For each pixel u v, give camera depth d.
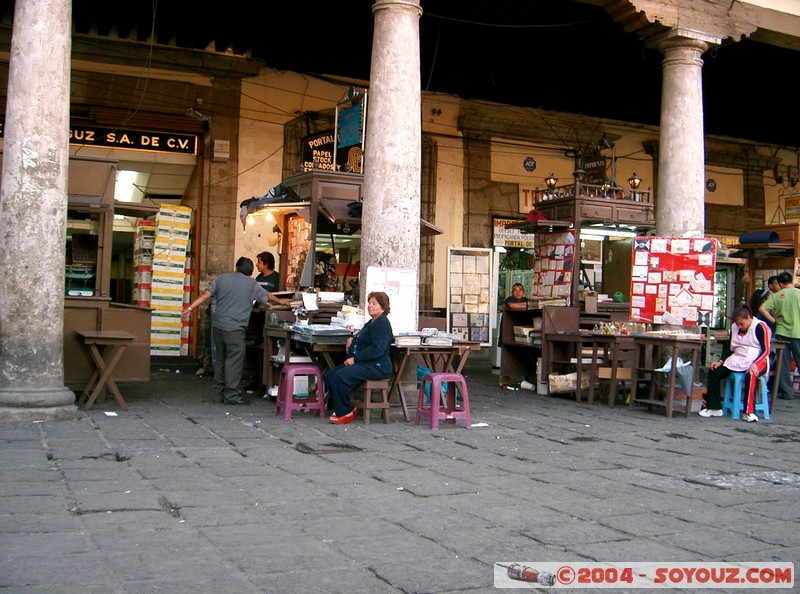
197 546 3.86
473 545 4.04
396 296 8.50
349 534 4.16
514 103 16.22
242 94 13.96
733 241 18.72
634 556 3.97
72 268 8.52
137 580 3.36
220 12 12.09
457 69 14.91
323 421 7.97
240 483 5.16
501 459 6.35
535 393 11.30
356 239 11.73
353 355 8.07
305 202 10.28
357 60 14.29
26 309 7.21
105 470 5.38
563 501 5.04
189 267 13.73
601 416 9.19
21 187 7.23
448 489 5.23
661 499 5.21
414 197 8.69
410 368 8.73
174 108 13.49
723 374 9.61
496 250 16.20
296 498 4.84
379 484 5.31
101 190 8.61
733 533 4.48
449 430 7.69
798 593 3.54
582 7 12.12
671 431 8.26
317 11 12.18
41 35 7.29
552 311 11.09
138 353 8.65
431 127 15.79
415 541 4.07
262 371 9.89
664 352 10.51
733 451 7.20
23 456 5.70
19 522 4.13
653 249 10.39
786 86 15.92
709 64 14.66
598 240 13.74
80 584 3.29
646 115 17.06
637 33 11.04
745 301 14.75
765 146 19.30
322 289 10.86
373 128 8.70
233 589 3.31
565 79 15.40
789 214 19.12
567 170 16.97
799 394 12.29
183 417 7.88
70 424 7.08
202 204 13.73
